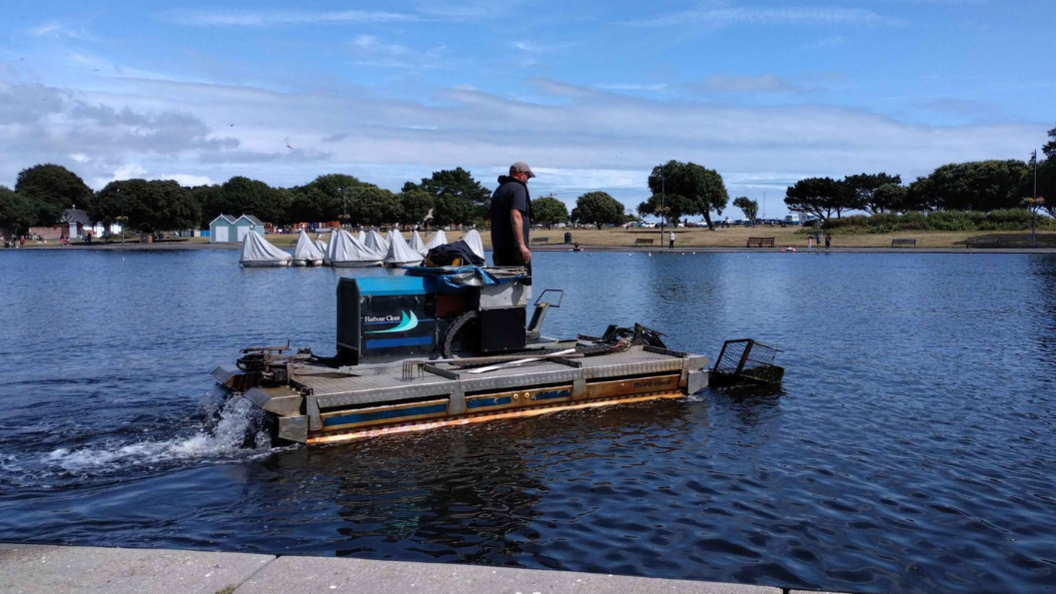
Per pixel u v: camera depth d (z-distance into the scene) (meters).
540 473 8.43
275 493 7.82
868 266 48.19
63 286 37.66
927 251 64.19
